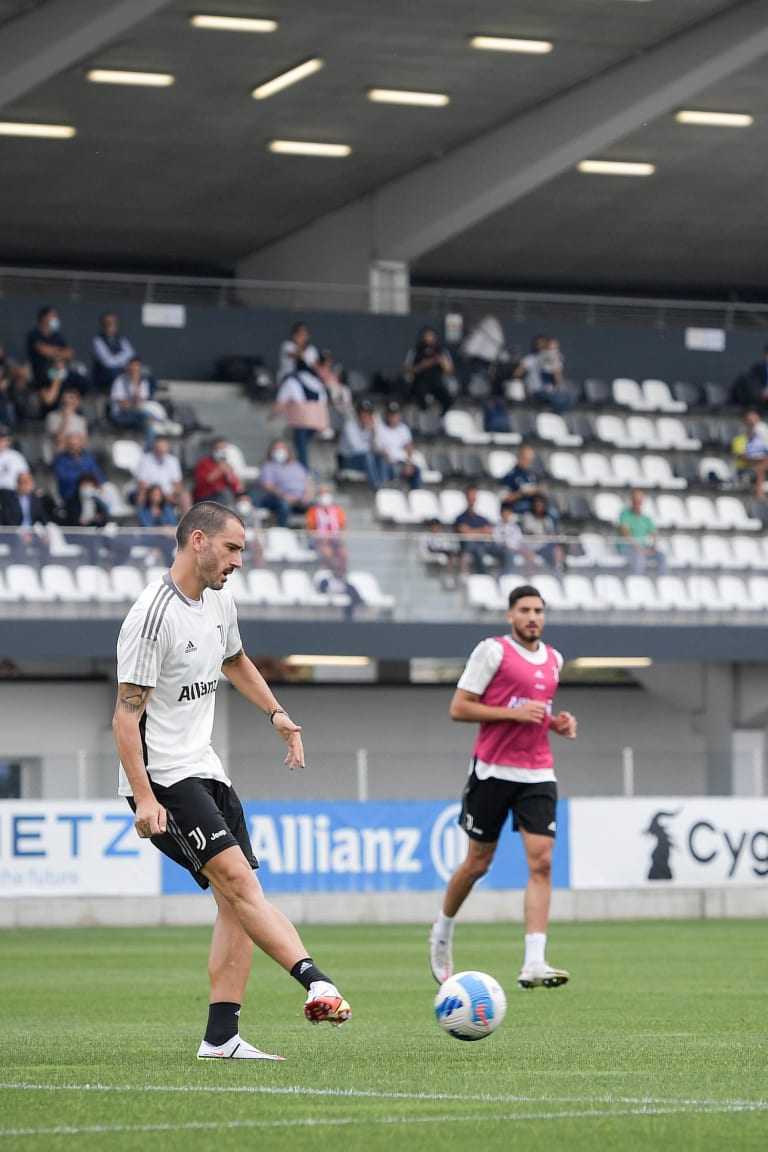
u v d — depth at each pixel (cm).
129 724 1669
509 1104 1457
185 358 7831
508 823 5453
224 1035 1791
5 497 6372
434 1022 2350
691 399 8375
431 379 7756
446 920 2678
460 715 2586
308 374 7350
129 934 4794
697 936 4666
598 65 7150
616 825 5525
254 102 7356
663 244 9256
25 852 5075
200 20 6500
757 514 7925
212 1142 1252
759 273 9838
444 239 8169
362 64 7012
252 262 9225
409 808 5369
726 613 6744
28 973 3459
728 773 5972
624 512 7238
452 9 6500
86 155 7888
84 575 6078
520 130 7606
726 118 7675
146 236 8950
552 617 6506
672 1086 1590
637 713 7281
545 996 2809
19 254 9150
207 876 1684
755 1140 1269
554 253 9312
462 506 7506
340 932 4875
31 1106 1439
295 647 6262
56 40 6166
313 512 6775
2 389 6988
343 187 8331
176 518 6581
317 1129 1313
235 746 6788
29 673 6612
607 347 8444
